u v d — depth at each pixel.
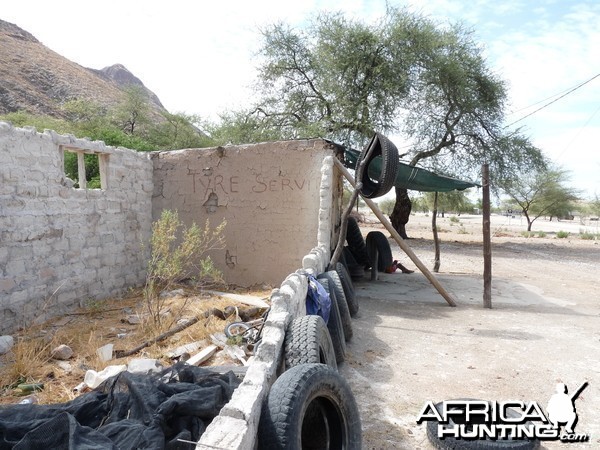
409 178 11.09
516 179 24.89
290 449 2.82
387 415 4.42
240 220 9.91
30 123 26.61
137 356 5.29
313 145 9.50
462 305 9.34
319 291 5.82
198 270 10.06
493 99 23.59
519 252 22.17
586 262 18.91
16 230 6.12
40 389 4.36
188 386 3.34
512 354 6.23
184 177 10.20
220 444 2.38
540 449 3.88
